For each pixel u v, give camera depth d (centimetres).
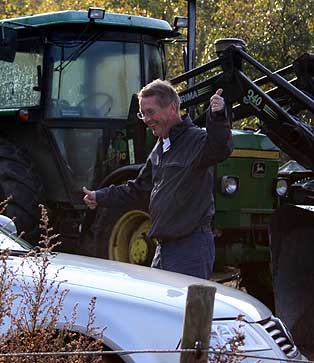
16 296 424
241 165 880
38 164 970
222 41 845
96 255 861
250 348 451
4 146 941
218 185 866
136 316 439
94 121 953
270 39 1504
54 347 409
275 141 822
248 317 471
